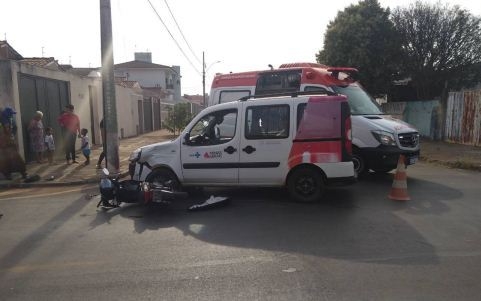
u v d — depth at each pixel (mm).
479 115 16938
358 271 4621
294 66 11359
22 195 9391
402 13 23891
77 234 6281
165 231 6297
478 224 6301
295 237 5824
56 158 15266
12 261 5234
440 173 11055
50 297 4211
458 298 3969
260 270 4711
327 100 7508
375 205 7492
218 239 5840
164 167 8328
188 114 29297
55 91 16016
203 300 4031
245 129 7875
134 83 38562
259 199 8133
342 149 7512
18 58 20188
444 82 23828
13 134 11891
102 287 4398
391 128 9555
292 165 7688
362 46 24641
